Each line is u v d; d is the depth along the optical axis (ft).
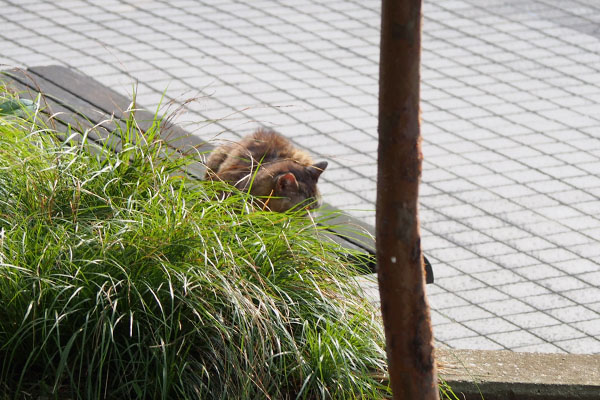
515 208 38.93
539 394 19.94
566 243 36.17
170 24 58.34
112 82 48.96
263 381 18.25
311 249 20.93
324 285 20.49
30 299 18.25
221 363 18.03
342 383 18.95
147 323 18.65
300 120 46.47
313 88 50.52
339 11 62.69
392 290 12.92
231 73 51.57
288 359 18.90
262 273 19.86
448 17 61.93
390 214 12.68
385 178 12.60
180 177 21.58
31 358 18.66
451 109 48.88
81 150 21.85
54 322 18.25
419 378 13.23
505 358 21.30
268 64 53.31
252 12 61.57
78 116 30.81
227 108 46.96
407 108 12.30
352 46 56.85
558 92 51.44
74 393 18.21
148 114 40.55
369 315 20.52
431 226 37.17
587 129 47.16
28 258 18.90
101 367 17.07
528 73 53.78
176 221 19.44
